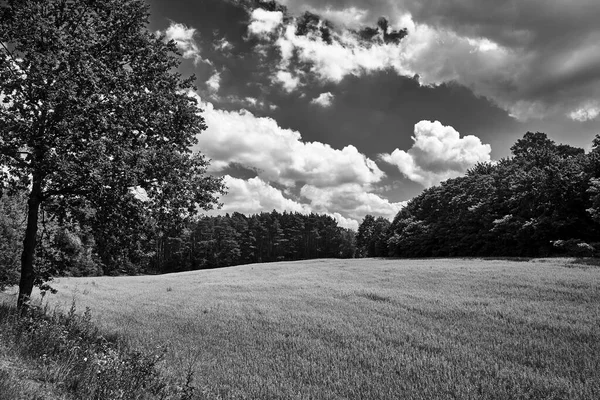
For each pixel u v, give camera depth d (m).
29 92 10.09
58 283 32.47
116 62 12.09
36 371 5.48
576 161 40.62
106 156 10.24
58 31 9.99
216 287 28.92
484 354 10.16
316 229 136.00
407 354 10.43
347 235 135.88
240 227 122.94
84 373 5.47
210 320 15.66
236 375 8.98
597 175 36.78
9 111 9.68
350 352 10.77
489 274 25.08
